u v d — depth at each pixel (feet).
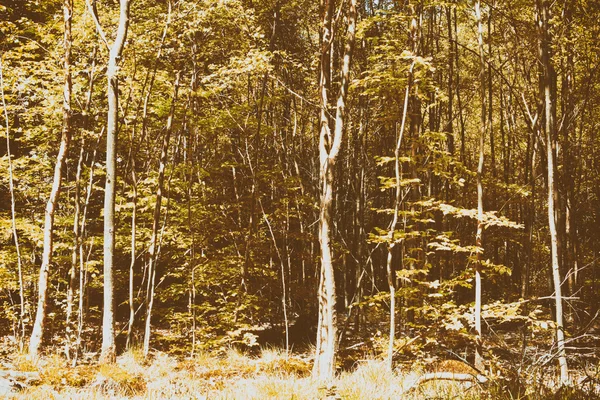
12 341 41.98
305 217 61.36
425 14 55.31
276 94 54.29
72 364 36.09
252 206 49.67
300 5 57.16
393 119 39.81
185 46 47.67
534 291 68.44
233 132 54.90
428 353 35.45
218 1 40.86
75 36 42.42
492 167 63.31
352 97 52.03
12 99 41.04
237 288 49.16
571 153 65.82
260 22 54.44
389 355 31.32
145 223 51.24
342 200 66.69
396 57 33.94
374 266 73.61
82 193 48.52
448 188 59.82
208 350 44.65
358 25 37.37
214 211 50.80
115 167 37.81
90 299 58.34
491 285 68.33
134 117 44.96
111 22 43.42
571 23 47.80
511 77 65.00
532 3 48.57
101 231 54.90
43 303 36.76
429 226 56.29
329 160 33.94
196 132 49.03
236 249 50.78
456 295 58.54
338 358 37.55
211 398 24.91
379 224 74.64
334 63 51.39
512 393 19.12
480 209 33.94
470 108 74.74
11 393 24.36
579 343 35.40
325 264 32.99
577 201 70.59
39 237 41.01
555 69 49.67
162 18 43.88
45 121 41.52
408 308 35.78
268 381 27.12
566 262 55.72
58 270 47.65
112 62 37.99
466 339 36.42
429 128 57.77
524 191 46.88
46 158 43.83
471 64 69.62
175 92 44.70
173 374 33.27
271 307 54.80
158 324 58.44
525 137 69.31
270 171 51.52
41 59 49.70
